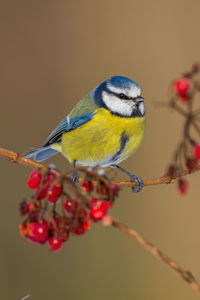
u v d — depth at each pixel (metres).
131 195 11.88
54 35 14.02
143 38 13.92
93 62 13.90
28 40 13.89
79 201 4.39
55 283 10.33
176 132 12.77
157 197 11.89
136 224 11.70
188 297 10.29
